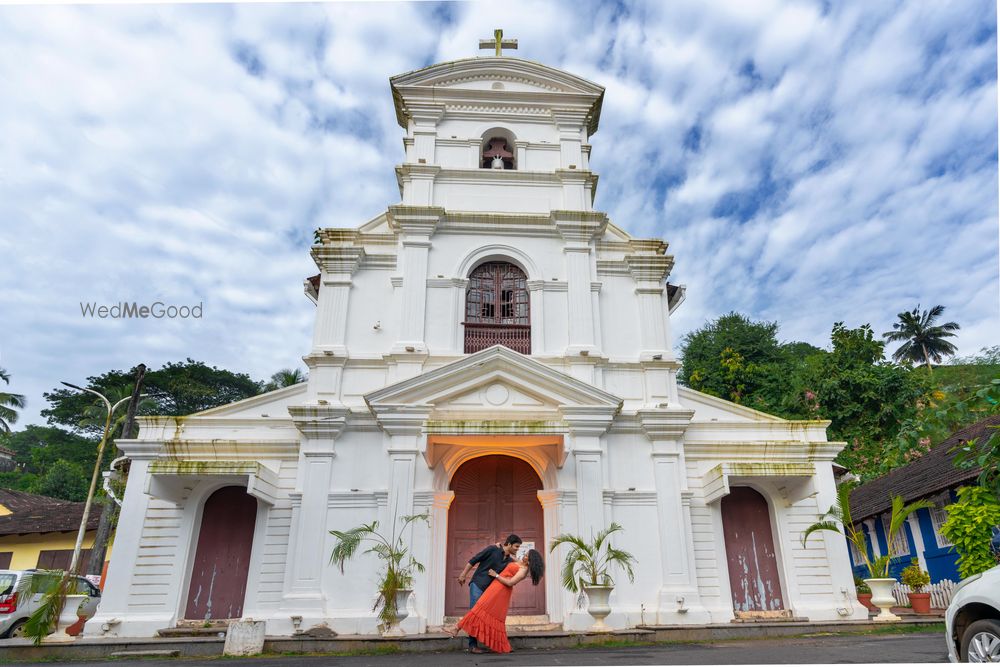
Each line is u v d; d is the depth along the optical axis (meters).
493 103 16.34
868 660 7.20
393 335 13.88
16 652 9.88
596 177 15.70
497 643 8.10
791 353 37.50
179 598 11.96
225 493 13.02
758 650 8.62
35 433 56.41
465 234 14.79
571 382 12.89
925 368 50.69
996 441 10.77
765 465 12.53
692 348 38.09
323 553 11.86
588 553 11.48
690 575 12.22
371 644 9.72
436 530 12.27
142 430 13.07
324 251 14.34
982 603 5.45
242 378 47.38
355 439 12.75
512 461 13.57
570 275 14.52
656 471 12.90
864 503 19.61
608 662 7.52
